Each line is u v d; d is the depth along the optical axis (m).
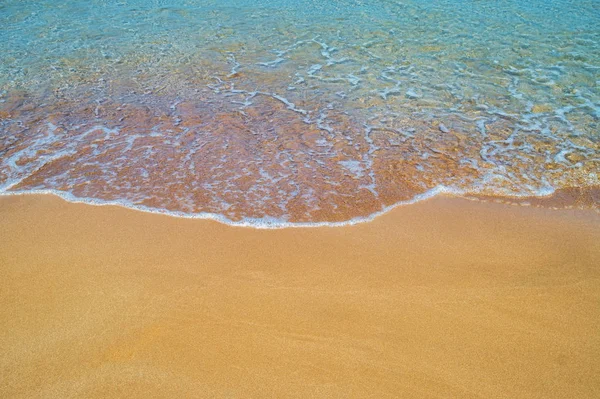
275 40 10.43
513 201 5.55
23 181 5.86
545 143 6.69
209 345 3.69
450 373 3.47
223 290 4.22
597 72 8.82
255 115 7.45
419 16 11.83
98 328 3.84
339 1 13.01
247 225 5.11
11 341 3.73
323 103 7.83
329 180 5.91
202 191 5.68
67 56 9.55
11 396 3.32
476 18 11.64
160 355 3.61
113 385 3.39
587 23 11.23
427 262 4.59
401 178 5.95
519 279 4.37
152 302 4.09
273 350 3.65
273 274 4.41
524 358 3.59
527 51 9.77
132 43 10.24
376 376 3.45
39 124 7.13
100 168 6.12
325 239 4.91
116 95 8.07
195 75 8.84
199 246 4.79
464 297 4.16
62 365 3.54
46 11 12.20
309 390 3.35
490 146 6.64
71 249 4.73
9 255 4.64
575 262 4.58
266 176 5.98
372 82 8.55
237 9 12.45
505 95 8.05
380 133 6.97
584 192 5.70
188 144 6.67
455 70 8.99
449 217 5.27
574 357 3.60
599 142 6.69
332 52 9.83
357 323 3.89
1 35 10.56
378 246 4.81
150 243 4.82
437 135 6.91
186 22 11.52
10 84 8.34
